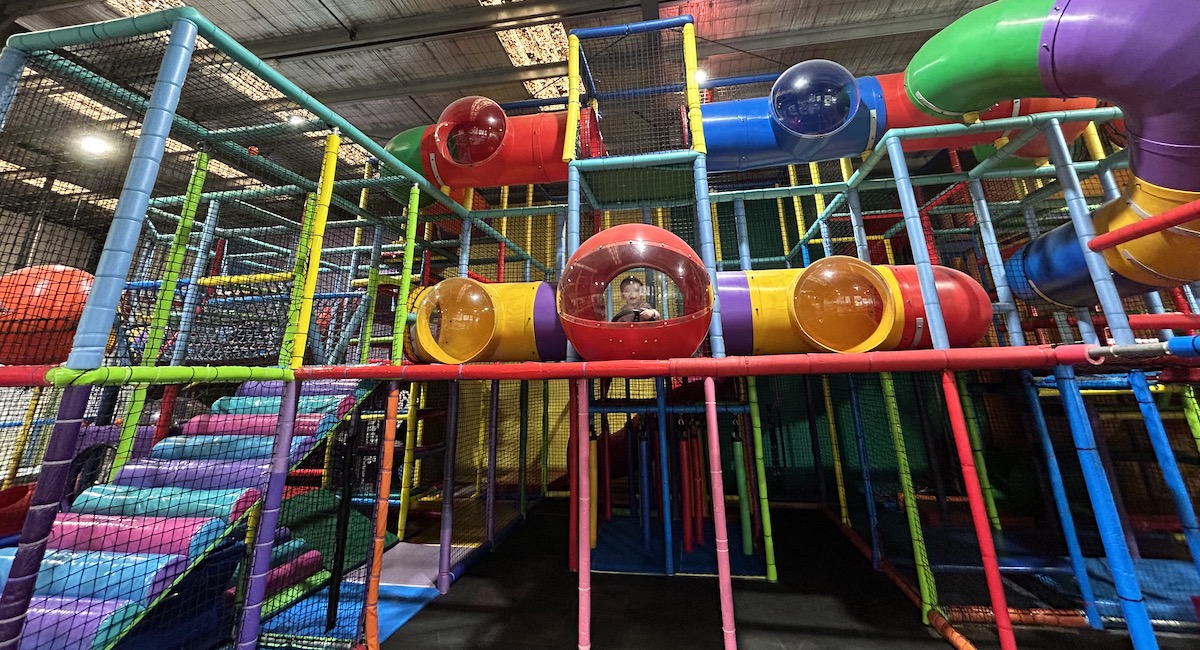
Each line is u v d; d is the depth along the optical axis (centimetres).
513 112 647
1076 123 320
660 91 391
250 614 245
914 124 345
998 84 266
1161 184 236
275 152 434
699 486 480
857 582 369
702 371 250
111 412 403
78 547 237
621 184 415
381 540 288
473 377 271
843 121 344
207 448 305
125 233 193
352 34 503
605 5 459
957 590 352
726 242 697
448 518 374
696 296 265
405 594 356
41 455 507
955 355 233
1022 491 507
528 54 550
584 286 276
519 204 680
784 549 446
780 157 382
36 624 202
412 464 514
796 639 287
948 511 518
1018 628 297
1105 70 225
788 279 337
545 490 653
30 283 268
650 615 320
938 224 604
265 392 383
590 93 397
